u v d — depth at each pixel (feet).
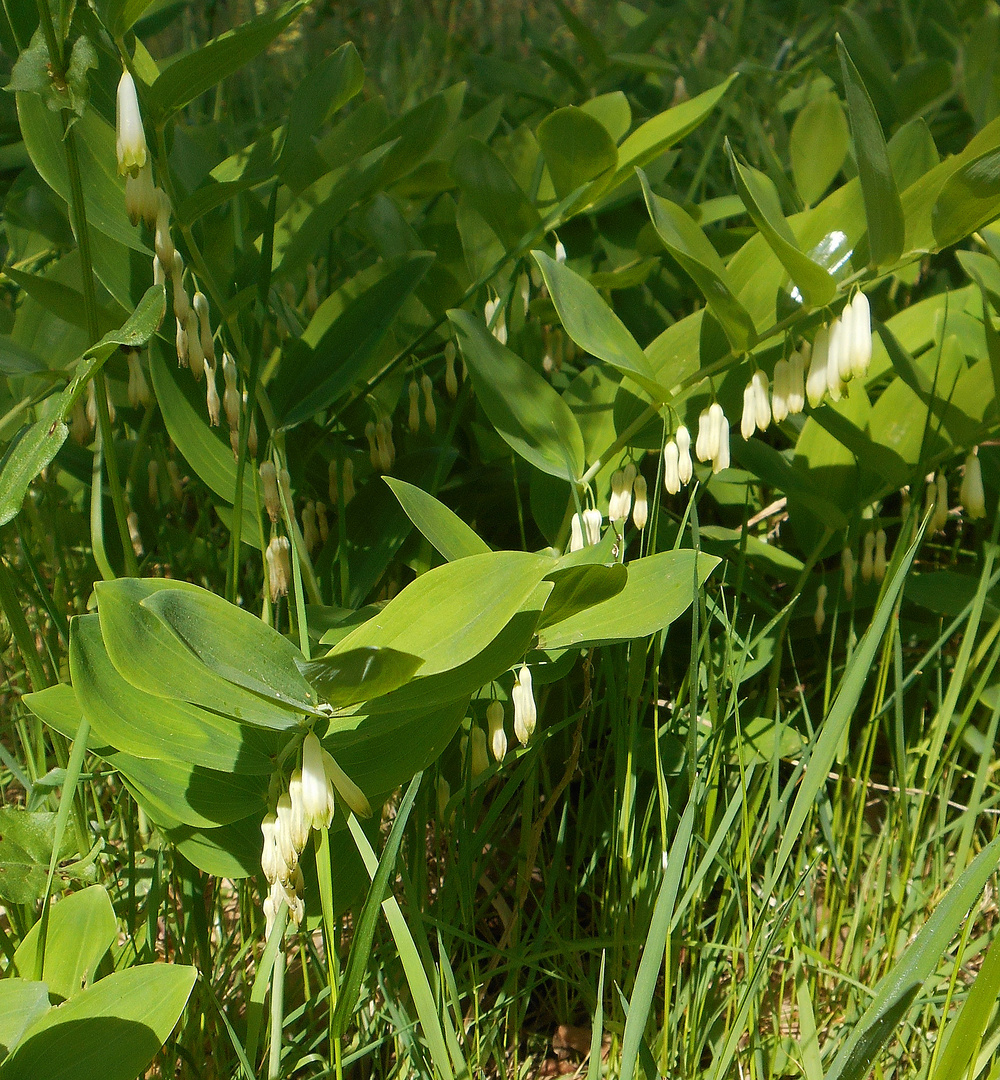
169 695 3.52
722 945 5.44
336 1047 3.94
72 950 4.58
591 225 9.84
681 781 6.32
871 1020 3.77
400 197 10.24
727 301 5.45
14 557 8.24
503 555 3.60
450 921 5.68
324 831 3.72
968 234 5.17
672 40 19.75
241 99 18.21
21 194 8.18
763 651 7.29
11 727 7.43
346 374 6.61
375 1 23.03
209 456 6.40
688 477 5.90
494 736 4.81
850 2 18.26
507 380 6.16
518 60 20.61
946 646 8.17
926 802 6.30
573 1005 6.22
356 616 5.82
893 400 7.73
